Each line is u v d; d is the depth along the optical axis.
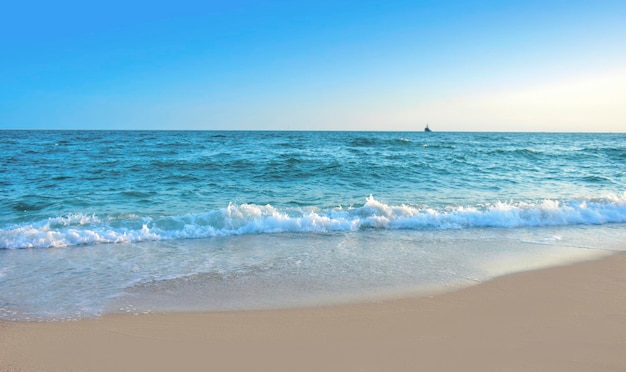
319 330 3.98
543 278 5.57
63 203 11.45
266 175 17.84
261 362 3.38
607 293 5.02
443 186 15.39
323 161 22.33
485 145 40.91
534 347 3.62
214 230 8.36
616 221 9.66
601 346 3.63
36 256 6.70
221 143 41.06
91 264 6.25
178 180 16.44
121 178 16.83
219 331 3.96
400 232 8.57
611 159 26.45
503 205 10.38
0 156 25.11
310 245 7.46
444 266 6.14
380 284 5.32
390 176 17.94
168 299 4.80
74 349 3.59
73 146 34.94
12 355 3.46
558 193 13.87
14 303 4.67
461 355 3.47
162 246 7.37
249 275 5.70
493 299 4.80
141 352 3.54
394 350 3.57
